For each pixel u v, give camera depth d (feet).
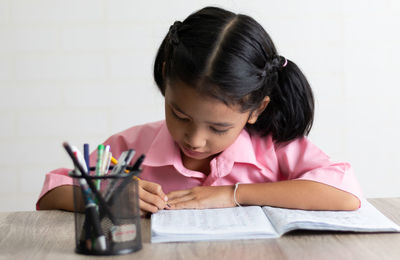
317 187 3.73
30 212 3.94
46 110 7.76
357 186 3.95
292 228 3.13
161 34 7.73
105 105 7.76
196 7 7.73
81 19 7.71
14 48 7.71
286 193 3.72
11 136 7.77
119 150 4.91
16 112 7.75
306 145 4.46
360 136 7.97
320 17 7.84
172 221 3.24
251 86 3.44
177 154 4.43
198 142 3.52
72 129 7.77
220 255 2.75
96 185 2.78
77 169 2.80
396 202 4.21
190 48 3.41
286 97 4.33
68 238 3.17
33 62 7.72
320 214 3.49
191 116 3.42
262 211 3.52
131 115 7.77
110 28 7.72
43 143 7.79
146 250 2.85
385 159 8.01
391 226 3.18
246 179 4.53
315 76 7.88
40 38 7.72
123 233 2.81
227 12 3.69
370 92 7.94
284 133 4.42
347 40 7.88
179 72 3.37
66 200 3.95
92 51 7.72
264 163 4.55
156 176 4.58
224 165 4.35
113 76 7.75
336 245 2.93
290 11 7.80
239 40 3.48
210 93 3.31
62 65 7.73
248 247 2.89
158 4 7.72
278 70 4.28
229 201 3.74
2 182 7.79
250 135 4.62
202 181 4.52
